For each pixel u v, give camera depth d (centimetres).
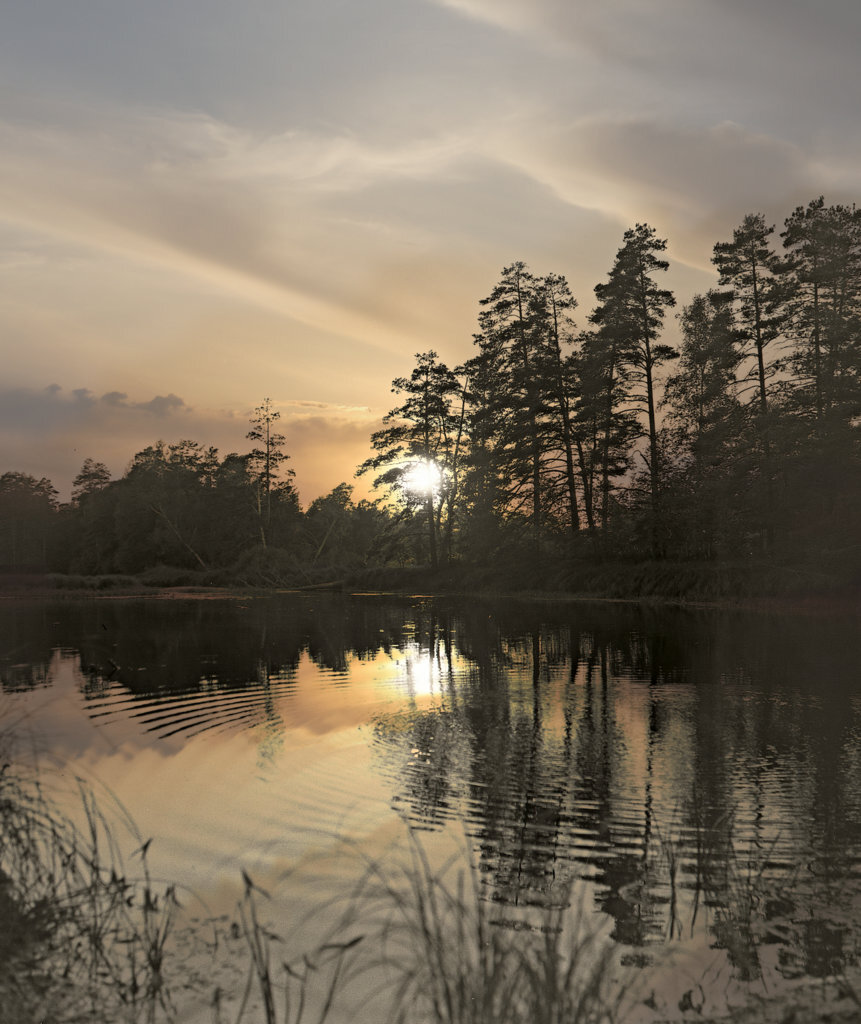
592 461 5369
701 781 988
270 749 1150
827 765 1055
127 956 533
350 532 10075
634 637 2670
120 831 779
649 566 4944
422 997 484
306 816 846
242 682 1784
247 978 511
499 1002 448
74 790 900
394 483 6581
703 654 2197
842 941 568
